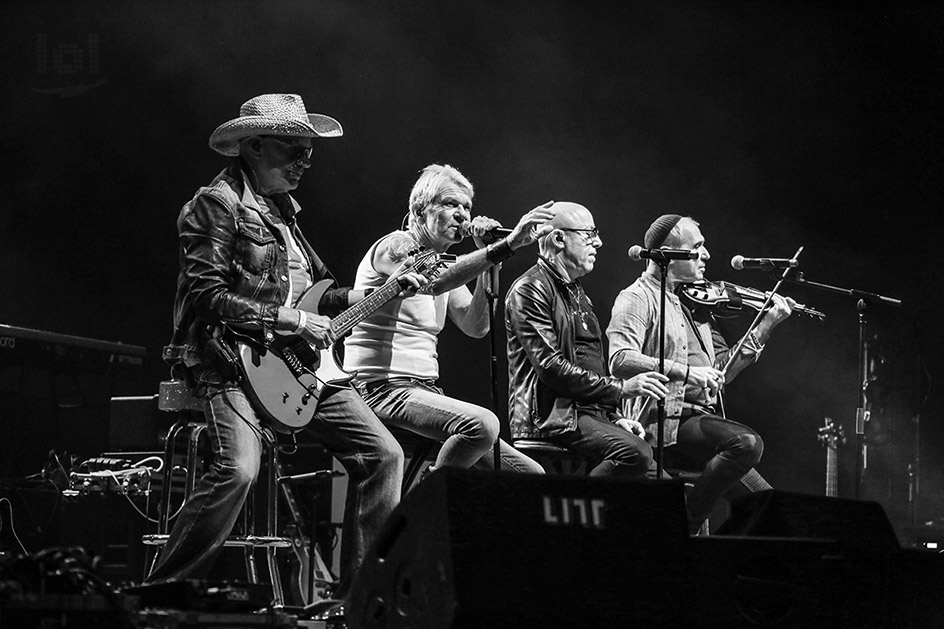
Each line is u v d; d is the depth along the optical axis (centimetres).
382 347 613
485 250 580
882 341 1073
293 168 553
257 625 379
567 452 676
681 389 716
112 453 761
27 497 743
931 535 880
